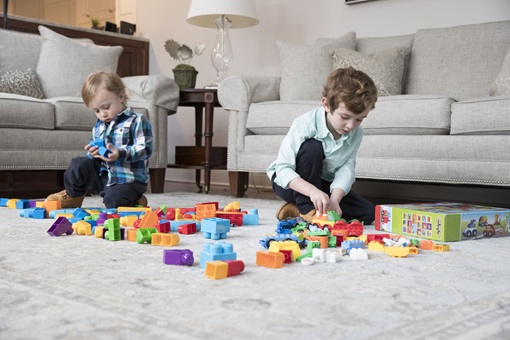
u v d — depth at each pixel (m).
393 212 1.87
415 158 2.56
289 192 2.05
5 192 3.56
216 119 4.52
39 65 3.64
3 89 3.36
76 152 3.16
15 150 2.93
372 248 1.47
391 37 3.43
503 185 2.33
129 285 1.04
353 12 3.78
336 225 1.65
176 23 4.88
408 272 1.21
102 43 4.74
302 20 4.03
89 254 1.35
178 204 2.76
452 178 2.46
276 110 3.03
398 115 2.60
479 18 3.29
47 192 3.58
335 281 1.10
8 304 0.91
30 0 8.21
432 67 3.14
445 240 1.68
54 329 0.79
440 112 2.50
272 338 0.77
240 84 3.21
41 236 1.62
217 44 3.87
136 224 1.67
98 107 2.29
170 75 4.91
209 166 3.56
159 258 1.31
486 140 2.36
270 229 1.85
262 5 4.24
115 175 2.31
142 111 3.40
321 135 1.94
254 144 3.13
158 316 0.85
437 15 3.44
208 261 1.16
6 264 1.22
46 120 3.04
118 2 5.34
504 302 0.98
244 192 3.49
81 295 0.96
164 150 3.52
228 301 0.94
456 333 0.80
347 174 2.00
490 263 1.33
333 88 1.75
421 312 0.90
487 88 2.95
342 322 0.84
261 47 4.26
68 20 7.64
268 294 0.99
